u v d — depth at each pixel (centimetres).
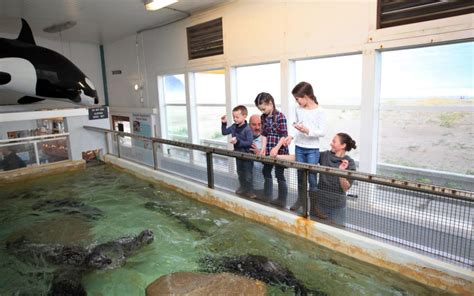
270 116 356
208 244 305
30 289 257
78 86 623
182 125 748
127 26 724
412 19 338
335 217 281
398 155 389
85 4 546
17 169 542
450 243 219
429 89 353
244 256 279
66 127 601
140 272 269
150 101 811
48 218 390
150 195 448
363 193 259
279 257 275
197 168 423
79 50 916
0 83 534
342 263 260
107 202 434
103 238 331
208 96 662
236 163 359
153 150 496
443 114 348
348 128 435
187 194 425
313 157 322
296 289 236
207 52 620
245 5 514
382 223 252
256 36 507
